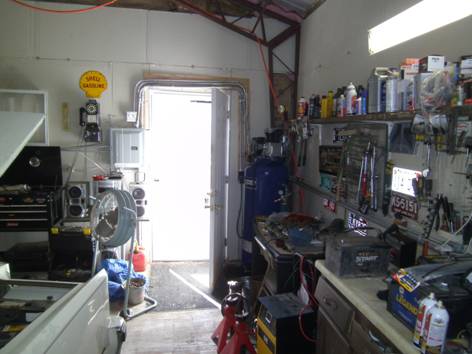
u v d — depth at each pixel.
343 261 1.76
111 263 3.52
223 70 4.08
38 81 3.82
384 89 2.02
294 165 3.88
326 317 1.87
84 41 3.84
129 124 3.98
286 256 2.44
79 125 3.92
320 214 3.35
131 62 3.92
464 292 1.24
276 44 4.04
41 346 1.06
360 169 2.44
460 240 1.65
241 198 4.32
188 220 4.51
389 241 1.90
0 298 1.66
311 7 3.58
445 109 1.51
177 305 3.41
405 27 1.96
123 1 3.86
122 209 2.64
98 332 1.59
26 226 3.37
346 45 2.87
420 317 1.19
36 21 3.76
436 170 1.82
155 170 4.37
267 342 2.25
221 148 3.89
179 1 3.60
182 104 4.35
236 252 4.41
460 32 1.69
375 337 1.48
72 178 3.97
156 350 2.72
